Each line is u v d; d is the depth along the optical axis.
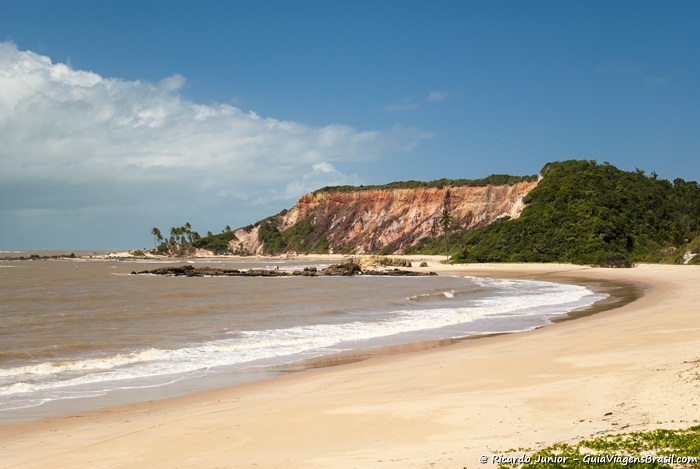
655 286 57.94
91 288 71.44
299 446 12.13
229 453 11.95
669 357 18.14
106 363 23.53
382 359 23.84
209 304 48.75
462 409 13.93
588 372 17.25
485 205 177.38
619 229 108.25
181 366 23.09
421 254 169.50
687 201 124.50
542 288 61.53
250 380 20.56
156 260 193.50
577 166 131.38
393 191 199.62
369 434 12.60
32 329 33.78
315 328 33.50
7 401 17.70
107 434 13.94
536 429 12.02
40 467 11.58
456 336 29.64
